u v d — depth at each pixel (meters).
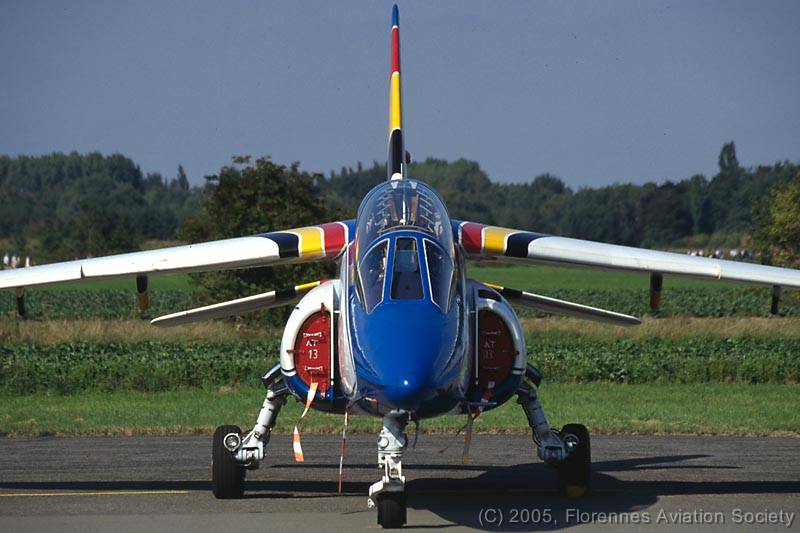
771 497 44.47
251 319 128.38
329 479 50.06
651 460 55.75
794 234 160.50
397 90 55.88
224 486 43.97
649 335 126.12
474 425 68.62
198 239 126.69
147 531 37.31
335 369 40.41
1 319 140.12
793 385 95.94
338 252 46.09
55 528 37.81
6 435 65.56
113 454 57.38
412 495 45.66
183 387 92.50
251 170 126.00
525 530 37.53
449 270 38.53
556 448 43.88
